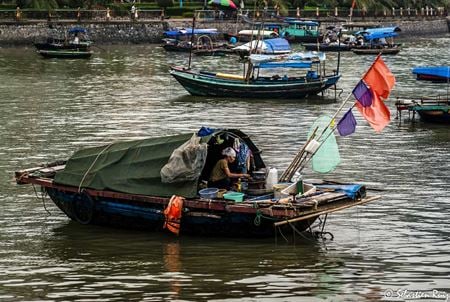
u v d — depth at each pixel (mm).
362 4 139125
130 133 46469
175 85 68688
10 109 54719
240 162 27828
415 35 147500
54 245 26656
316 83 61438
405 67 85062
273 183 27203
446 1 170625
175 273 24172
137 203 27109
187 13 122875
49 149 41656
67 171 28500
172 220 26266
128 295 22656
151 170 27094
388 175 36062
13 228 28375
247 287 23188
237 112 54625
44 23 107750
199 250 25969
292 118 52156
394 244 26750
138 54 98500
